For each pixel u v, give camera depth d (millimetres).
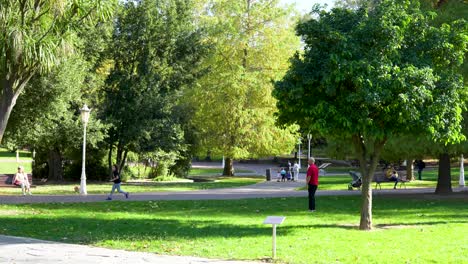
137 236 13320
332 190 31047
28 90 27188
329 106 13727
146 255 10992
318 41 14609
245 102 45281
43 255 10859
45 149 39906
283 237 13289
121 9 38344
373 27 14078
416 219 17422
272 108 44875
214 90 44094
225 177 48469
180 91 43156
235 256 10891
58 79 27859
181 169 46531
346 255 10969
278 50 45594
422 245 12156
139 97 38531
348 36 14133
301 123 15594
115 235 13453
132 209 20234
